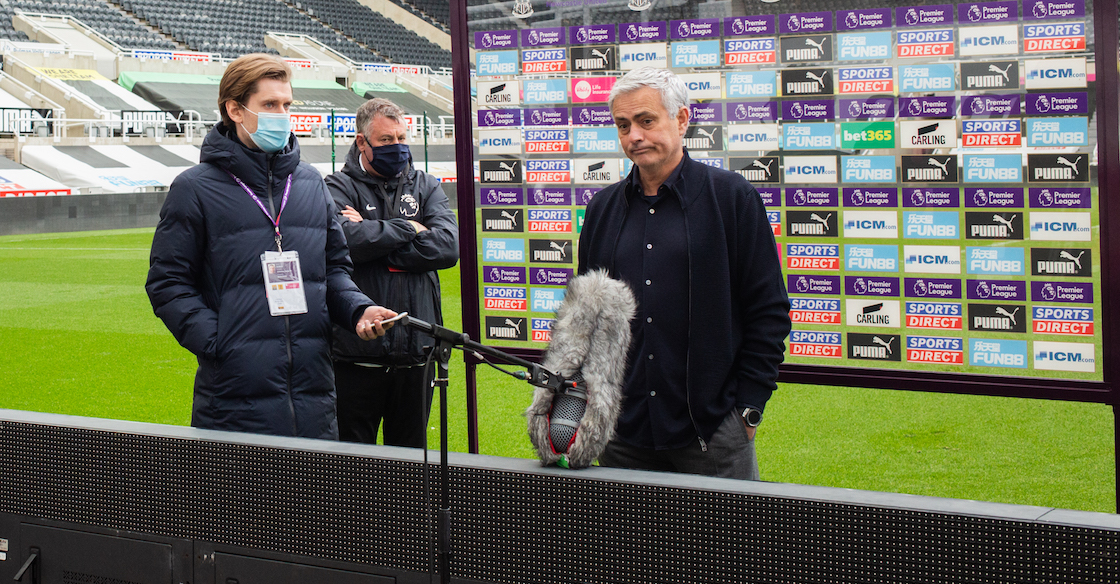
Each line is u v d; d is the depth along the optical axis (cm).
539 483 195
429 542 202
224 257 256
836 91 287
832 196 291
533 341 329
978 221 275
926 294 283
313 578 214
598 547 191
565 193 322
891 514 167
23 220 1557
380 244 316
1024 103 266
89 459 237
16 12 2548
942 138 276
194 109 2336
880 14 279
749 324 222
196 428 234
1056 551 155
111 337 758
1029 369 272
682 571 184
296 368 261
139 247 1384
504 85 324
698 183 222
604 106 314
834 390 544
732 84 298
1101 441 433
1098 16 250
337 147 2202
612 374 194
